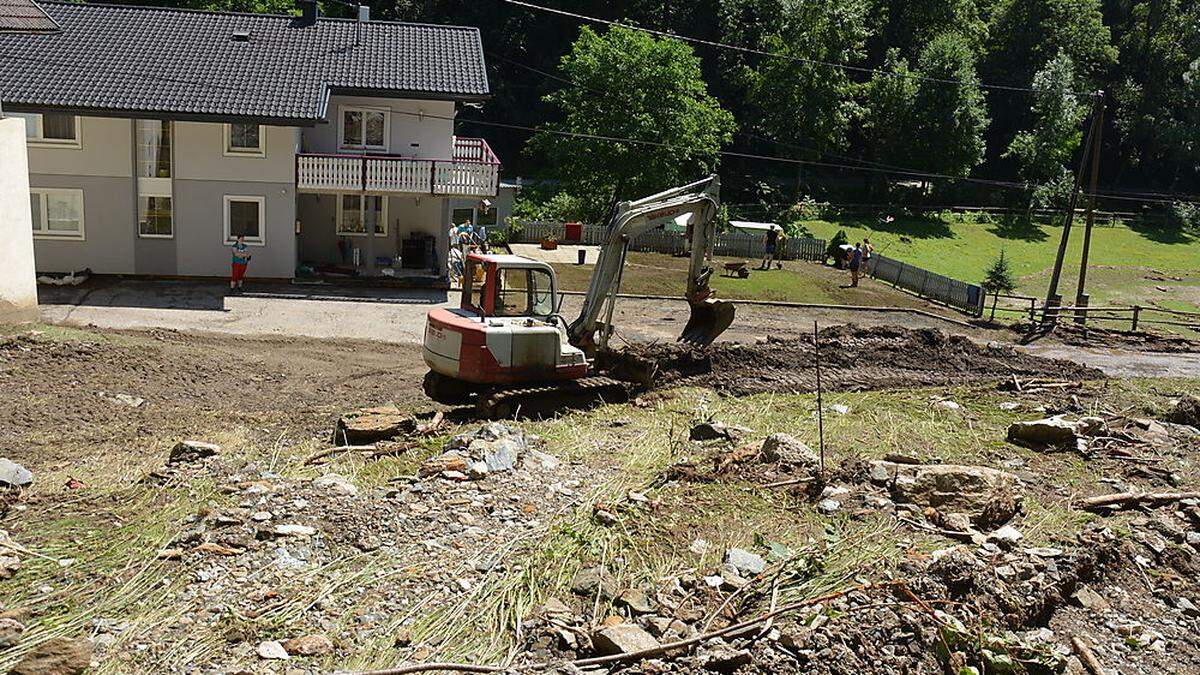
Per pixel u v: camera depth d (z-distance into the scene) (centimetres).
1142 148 8794
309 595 870
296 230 3112
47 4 3356
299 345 2386
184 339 2336
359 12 3616
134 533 970
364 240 3319
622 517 1081
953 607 911
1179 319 4634
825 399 1859
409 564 941
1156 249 6881
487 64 6912
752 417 1662
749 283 3781
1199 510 1247
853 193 7250
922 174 6875
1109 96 8669
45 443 1424
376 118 3262
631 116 4991
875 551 1016
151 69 3092
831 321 3212
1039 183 7469
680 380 1947
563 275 3612
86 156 2969
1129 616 1000
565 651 814
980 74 8294
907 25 8100
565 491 1173
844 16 6712
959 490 1197
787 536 1059
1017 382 2064
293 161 3058
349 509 1049
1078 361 2708
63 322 2439
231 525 988
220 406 1739
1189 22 8731
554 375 1658
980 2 8694
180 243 3064
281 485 1124
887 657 831
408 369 2206
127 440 1462
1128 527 1180
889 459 1373
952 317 3422
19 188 2152
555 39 7106
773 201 6744
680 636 838
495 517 1070
